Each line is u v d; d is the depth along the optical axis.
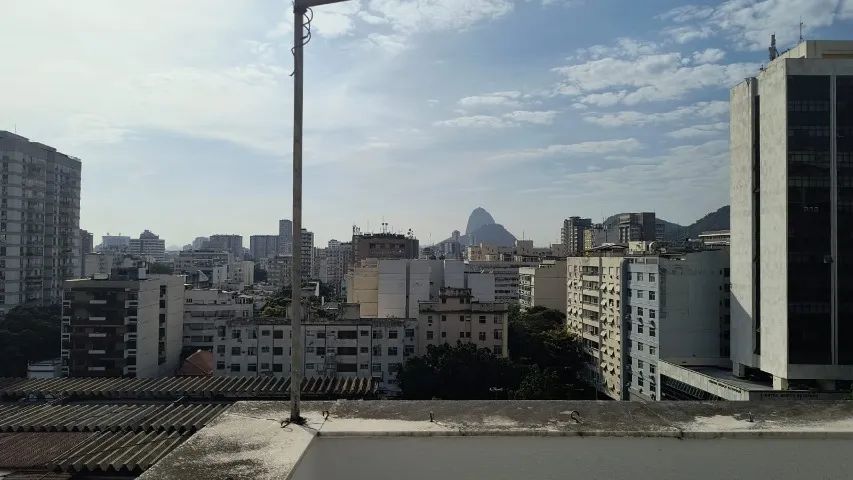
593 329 53.12
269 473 3.18
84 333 51.88
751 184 35.84
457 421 4.07
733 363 37.62
